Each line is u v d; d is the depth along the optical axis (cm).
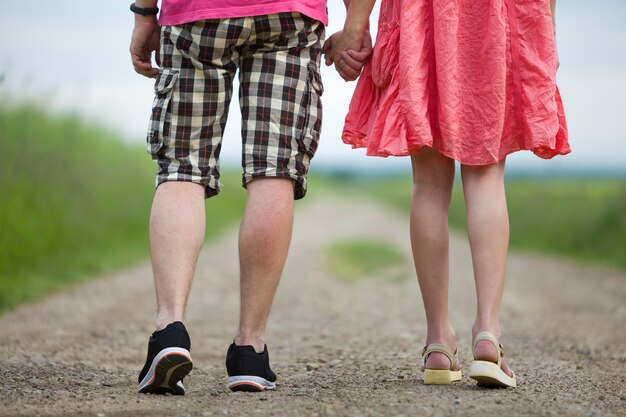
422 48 429
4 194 1084
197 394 409
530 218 2536
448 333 451
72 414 357
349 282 1324
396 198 7419
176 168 414
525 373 496
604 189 2545
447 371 439
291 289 1216
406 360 557
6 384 439
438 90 426
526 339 709
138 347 646
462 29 427
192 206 411
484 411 359
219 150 428
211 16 405
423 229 442
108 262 1320
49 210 1240
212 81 414
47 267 1136
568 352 632
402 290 1191
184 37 411
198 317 884
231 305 1008
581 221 2188
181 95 413
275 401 388
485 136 423
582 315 956
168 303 397
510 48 427
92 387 439
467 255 2036
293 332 775
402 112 426
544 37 425
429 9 435
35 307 897
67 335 705
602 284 1339
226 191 3356
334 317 895
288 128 420
